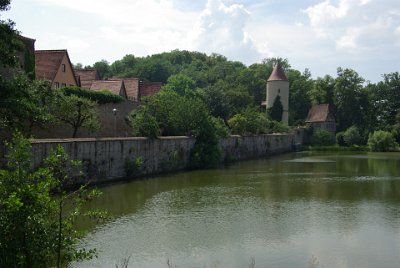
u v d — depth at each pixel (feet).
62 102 131.75
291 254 63.67
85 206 96.58
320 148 354.13
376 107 409.28
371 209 96.37
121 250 64.75
